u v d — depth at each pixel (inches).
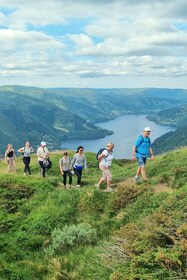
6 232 580.1
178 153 954.1
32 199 719.7
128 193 623.8
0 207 673.6
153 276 323.6
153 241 382.9
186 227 370.9
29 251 508.7
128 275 334.3
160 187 637.9
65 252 488.4
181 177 659.4
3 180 815.7
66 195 695.1
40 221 584.7
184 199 482.0
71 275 410.9
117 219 552.7
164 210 465.4
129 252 386.6
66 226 535.8
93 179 954.1
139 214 526.0
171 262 328.8
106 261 393.1
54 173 1261.1
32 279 423.8
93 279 377.4
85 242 498.6
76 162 808.3
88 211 621.6
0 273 415.8
